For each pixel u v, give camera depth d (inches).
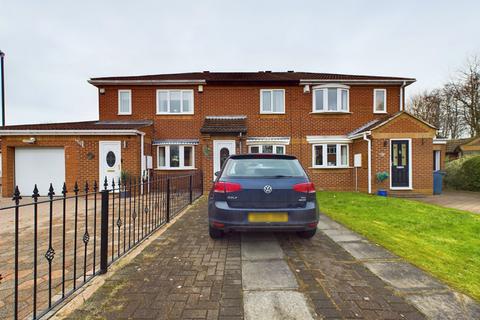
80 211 338.0
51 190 107.4
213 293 119.3
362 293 119.1
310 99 593.3
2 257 173.0
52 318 100.3
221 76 655.8
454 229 238.5
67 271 148.6
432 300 113.3
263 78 607.8
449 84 1082.7
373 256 165.3
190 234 215.0
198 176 543.8
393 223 256.4
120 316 101.7
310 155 584.1
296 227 174.7
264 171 187.2
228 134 536.4
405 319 100.0
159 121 592.7
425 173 489.4
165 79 597.3
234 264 153.1
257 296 116.5
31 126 544.7
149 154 566.9
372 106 592.1
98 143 507.2
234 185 177.6
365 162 514.3
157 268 147.2
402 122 489.1
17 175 514.6
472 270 150.9
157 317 101.0
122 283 129.0
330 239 201.2
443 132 1290.6
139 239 201.0
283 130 591.2
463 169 579.8
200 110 593.3
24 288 129.2
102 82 581.3
